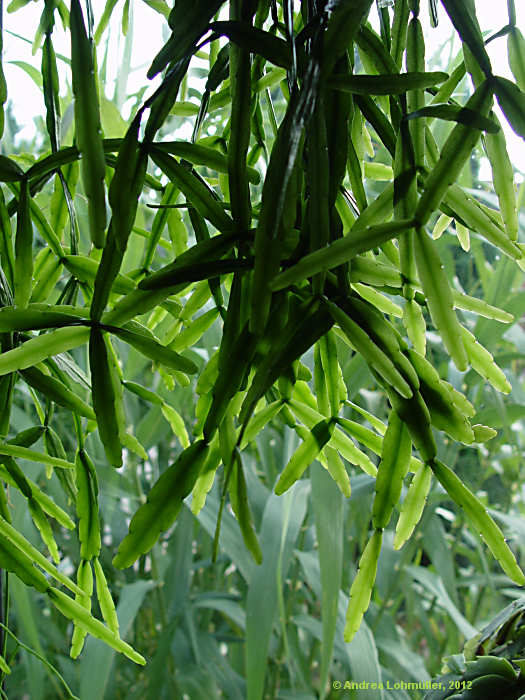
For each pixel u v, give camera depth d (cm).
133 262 123
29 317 66
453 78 67
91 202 62
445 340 61
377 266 66
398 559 200
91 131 62
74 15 62
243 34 63
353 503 186
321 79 60
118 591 211
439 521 187
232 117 65
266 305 60
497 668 72
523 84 63
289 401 73
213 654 193
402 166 63
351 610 65
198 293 77
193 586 243
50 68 76
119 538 219
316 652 217
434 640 217
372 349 60
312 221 61
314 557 170
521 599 80
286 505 137
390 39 73
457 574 246
